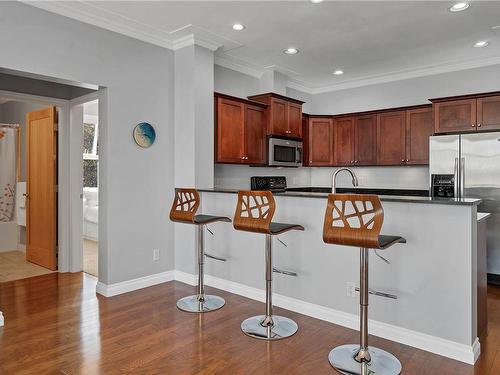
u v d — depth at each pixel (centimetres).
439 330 244
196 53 384
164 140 394
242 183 507
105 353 242
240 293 357
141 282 377
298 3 312
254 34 378
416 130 496
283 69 505
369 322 273
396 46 415
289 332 274
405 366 228
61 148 438
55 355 238
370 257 273
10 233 556
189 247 393
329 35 382
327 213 231
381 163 528
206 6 315
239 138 441
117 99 353
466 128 431
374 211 213
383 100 549
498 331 276
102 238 357
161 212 394
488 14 334
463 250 235
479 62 462
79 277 418
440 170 427
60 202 439
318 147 574
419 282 252
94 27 335
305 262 310
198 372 220
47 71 304
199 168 387
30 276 420
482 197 397
